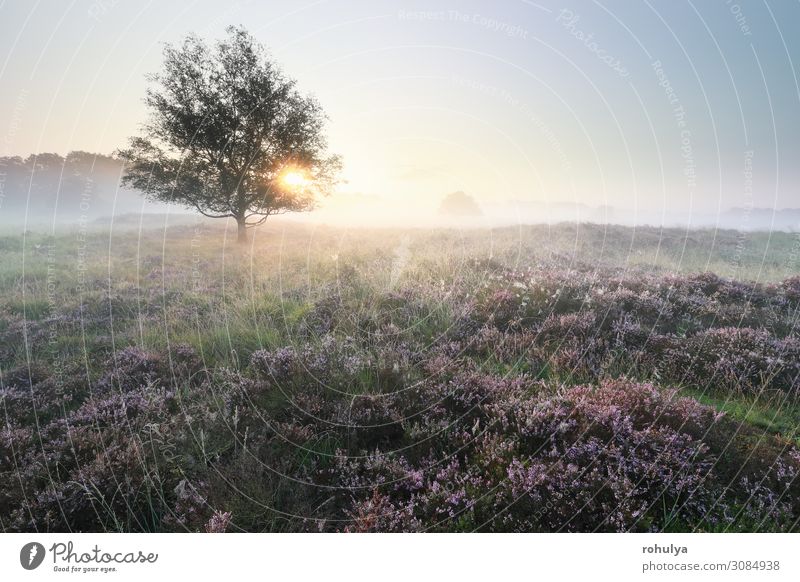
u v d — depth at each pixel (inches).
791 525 99.0
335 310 231.1
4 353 196.1
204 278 343.3
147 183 583.5
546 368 164.7
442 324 212.5
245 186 587.2
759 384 155.5
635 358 172.1
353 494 108.4
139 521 107.0
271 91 550.9
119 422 133.0
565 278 273.3
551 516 100.5
